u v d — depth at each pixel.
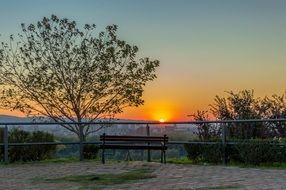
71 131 20.17
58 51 23.80
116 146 16.80
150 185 11.55
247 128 16.58
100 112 23.89
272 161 14.52
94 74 23.81
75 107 23.73
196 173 13.41
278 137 15.81
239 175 12.62
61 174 14.22
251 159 14.79
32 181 12.99
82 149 18.00
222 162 15.55
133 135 17.41
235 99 20.20
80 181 12.69
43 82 23.45
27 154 17.67
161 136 16.78
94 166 15.94
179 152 16.92
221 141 15.70
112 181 12.49
